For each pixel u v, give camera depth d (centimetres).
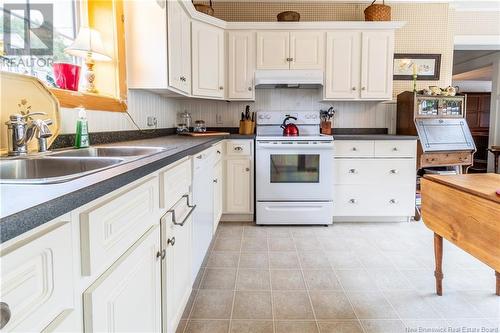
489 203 142
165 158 121
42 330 55
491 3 388
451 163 346
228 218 349
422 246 279
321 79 348
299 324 169
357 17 389
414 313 178
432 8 390
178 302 150
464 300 191
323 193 332
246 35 350
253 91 355
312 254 261
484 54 580
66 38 193
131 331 94
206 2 379
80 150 154
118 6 222
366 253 263
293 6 387
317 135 356
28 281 52
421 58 394
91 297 70
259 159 329
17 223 48
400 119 379
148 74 238
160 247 122
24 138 128
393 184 341
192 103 389
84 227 69
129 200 92
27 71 157
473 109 853
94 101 193
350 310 181
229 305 186
